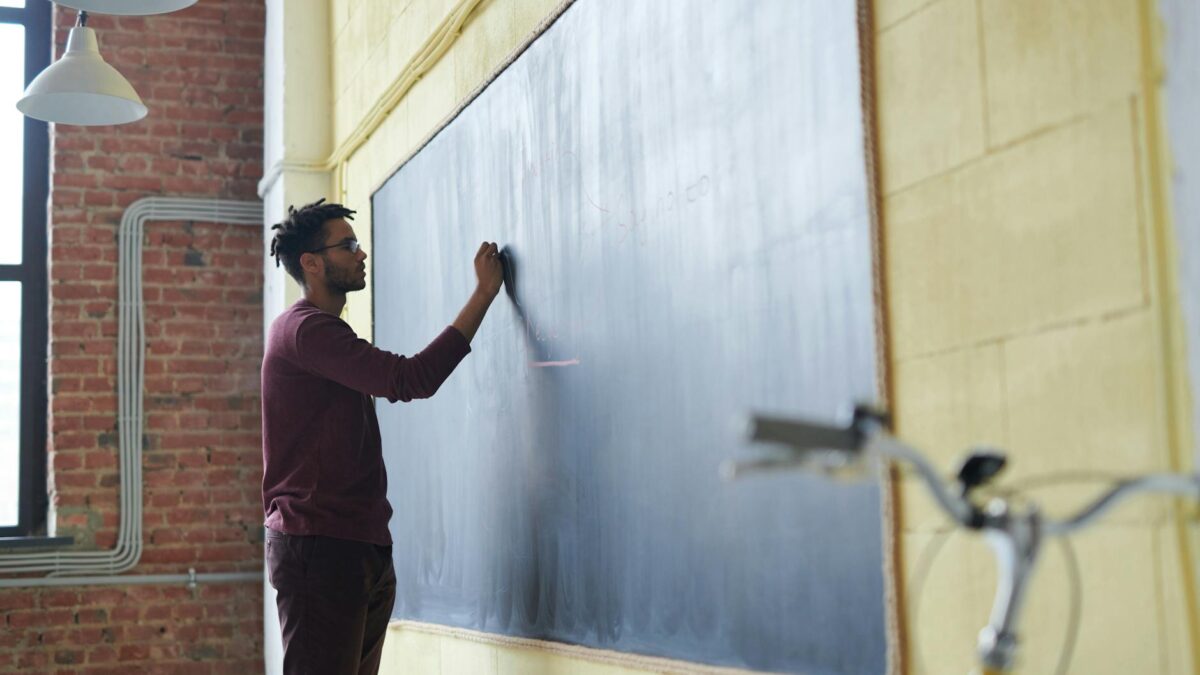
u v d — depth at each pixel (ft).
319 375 10.17
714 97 6.99
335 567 9.95
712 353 6.93
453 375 11.40
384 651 13.73
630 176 7.98
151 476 18.86
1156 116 4.38
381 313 13.98
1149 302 4.36
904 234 5.51
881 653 5.49
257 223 19.74
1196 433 4.25
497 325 10.29
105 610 18.43
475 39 11.30
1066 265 4.70
